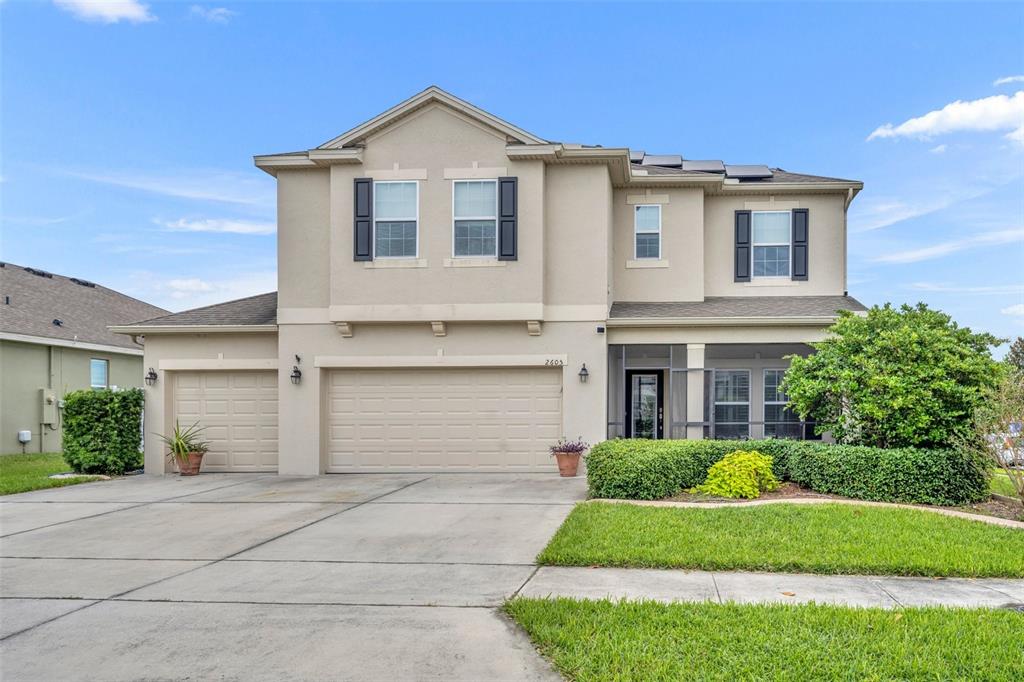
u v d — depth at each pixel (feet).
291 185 51.88
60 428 76.74
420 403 51.03
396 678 15.74
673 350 55.62
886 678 15.15
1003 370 36.27
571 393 49.21
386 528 31.45
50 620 19.95
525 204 48.96
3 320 71.26
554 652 16.83
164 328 53.06
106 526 33.35
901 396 36.06
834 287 56.85
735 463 37.88
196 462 52.08
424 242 49.49
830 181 56.34
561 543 26.84
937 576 23.25
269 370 53.42
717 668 15.65
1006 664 15.61
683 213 55.88
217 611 20.47
